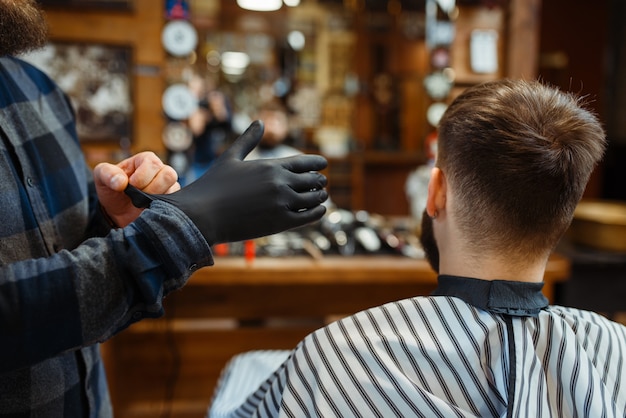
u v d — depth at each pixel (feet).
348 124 17.94
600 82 17.79
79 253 1.76
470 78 9.70
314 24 17.28
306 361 2.44
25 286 1.65
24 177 2.51
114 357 7.20
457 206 2.57
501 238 2.48
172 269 1.82
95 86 8.28
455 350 2.35
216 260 6.66
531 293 2.47
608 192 17.95
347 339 2.41
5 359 1.65
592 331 2.47
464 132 2.50
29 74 2.88
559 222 2.48
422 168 8.55
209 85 14.14
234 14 16.56
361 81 17.72
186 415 7.65
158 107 8.55
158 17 8.39
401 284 7.25
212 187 1.98
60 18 8.08
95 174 2.58
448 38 9.91
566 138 2.42
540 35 17.70
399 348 2.37
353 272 6.55
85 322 1.72
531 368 2.26
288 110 17.02
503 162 2.40
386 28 17.62
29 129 2.65
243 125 15.88
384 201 18.07
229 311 7.07
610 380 2.42
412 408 2.28
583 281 7.13
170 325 7.63
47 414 2.49
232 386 3.96
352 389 2.33
